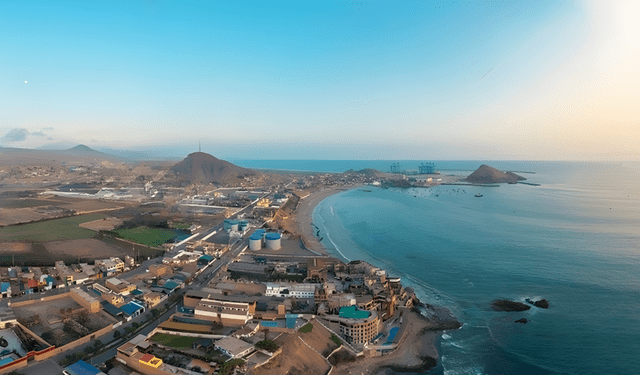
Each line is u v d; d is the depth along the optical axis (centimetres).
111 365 10162
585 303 14988
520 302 15288
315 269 17938
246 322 12600
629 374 10494
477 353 11862
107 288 15338
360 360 11512
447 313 14625
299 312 13600
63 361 10044
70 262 18788
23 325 11950
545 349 11912
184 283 16775
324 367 10794
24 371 9606
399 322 13850
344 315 13025
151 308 14100
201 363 10094
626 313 14000
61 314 12912
